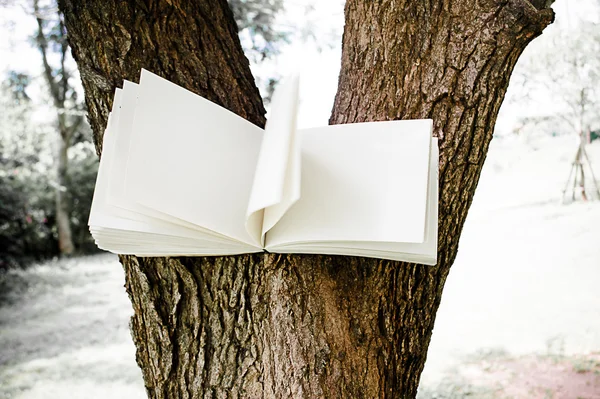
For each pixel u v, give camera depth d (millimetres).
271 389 632
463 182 699
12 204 6734
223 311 669
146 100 497
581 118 3586
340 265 637
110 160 547
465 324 3449
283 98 481
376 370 635
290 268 628
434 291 713
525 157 4223
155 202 470
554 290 3570
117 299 5125
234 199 517
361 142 540
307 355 616
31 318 4621
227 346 669
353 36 785
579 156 3959
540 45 3271
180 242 545
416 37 724
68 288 5625
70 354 3752
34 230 7301
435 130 692
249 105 778
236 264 658
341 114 754
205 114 543
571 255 3756
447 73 700
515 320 3389
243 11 2453
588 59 3189
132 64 725
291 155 423
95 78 723
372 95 725
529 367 2979
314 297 625
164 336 689
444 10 720
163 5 746
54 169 7715
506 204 4238
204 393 679
